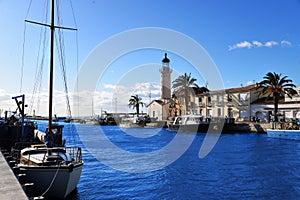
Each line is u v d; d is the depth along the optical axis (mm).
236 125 56906
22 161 15133
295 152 31266
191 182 18906
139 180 19656
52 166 13375
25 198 8594
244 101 64500
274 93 53781
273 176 20031
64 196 13781
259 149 34188
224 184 18203
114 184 18453
